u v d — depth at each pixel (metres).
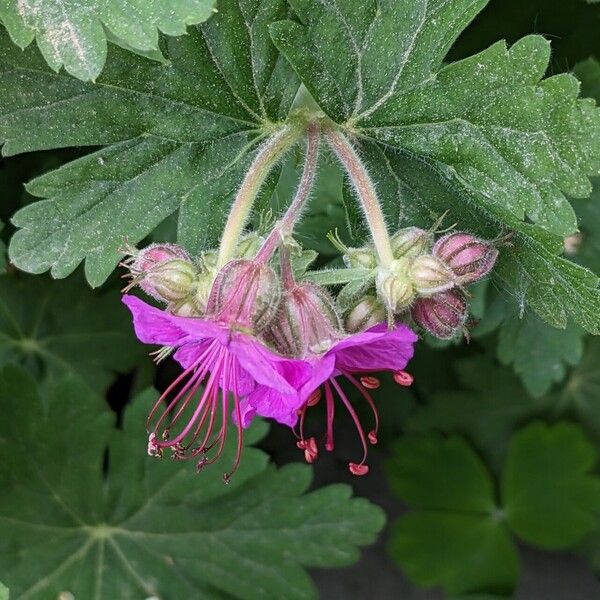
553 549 0.41
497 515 0.38
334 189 0.30
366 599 0.42
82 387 0.31
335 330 0.24
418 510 0.38
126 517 0.32
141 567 0.32
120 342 0.33
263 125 0.26
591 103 0.24
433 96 0.25
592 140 0.24
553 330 0.31
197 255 0.26
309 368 0.23
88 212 0.26
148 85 0.25
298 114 0.26
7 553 0.31
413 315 0.25
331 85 0.25
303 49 0.25
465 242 0.25
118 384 0.36
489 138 0.25
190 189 0.26
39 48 0.24
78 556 0.32
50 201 0.26
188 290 0.24
